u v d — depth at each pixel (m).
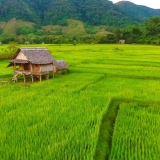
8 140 15.54
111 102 24.59
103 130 17.95
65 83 32.91
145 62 52.81
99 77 37.41
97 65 50.25
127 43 145.25
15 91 28.77
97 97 25.38
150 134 16.53
